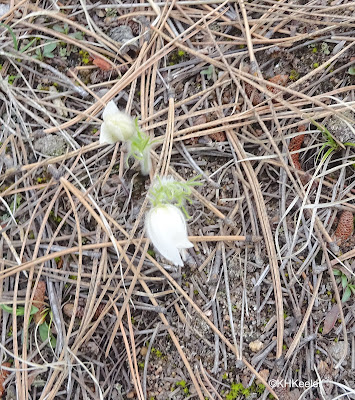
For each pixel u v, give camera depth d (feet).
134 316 1.30
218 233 1.32
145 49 1.38
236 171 1.34
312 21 1.38
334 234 1.32
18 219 1.31
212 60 1.37
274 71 1.39
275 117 1.31
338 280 1.32
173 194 1.20
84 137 1.35
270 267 1.29
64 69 1.39
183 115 1.34
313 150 1.36
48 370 1.27
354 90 1.35
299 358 1.29
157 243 1.18
